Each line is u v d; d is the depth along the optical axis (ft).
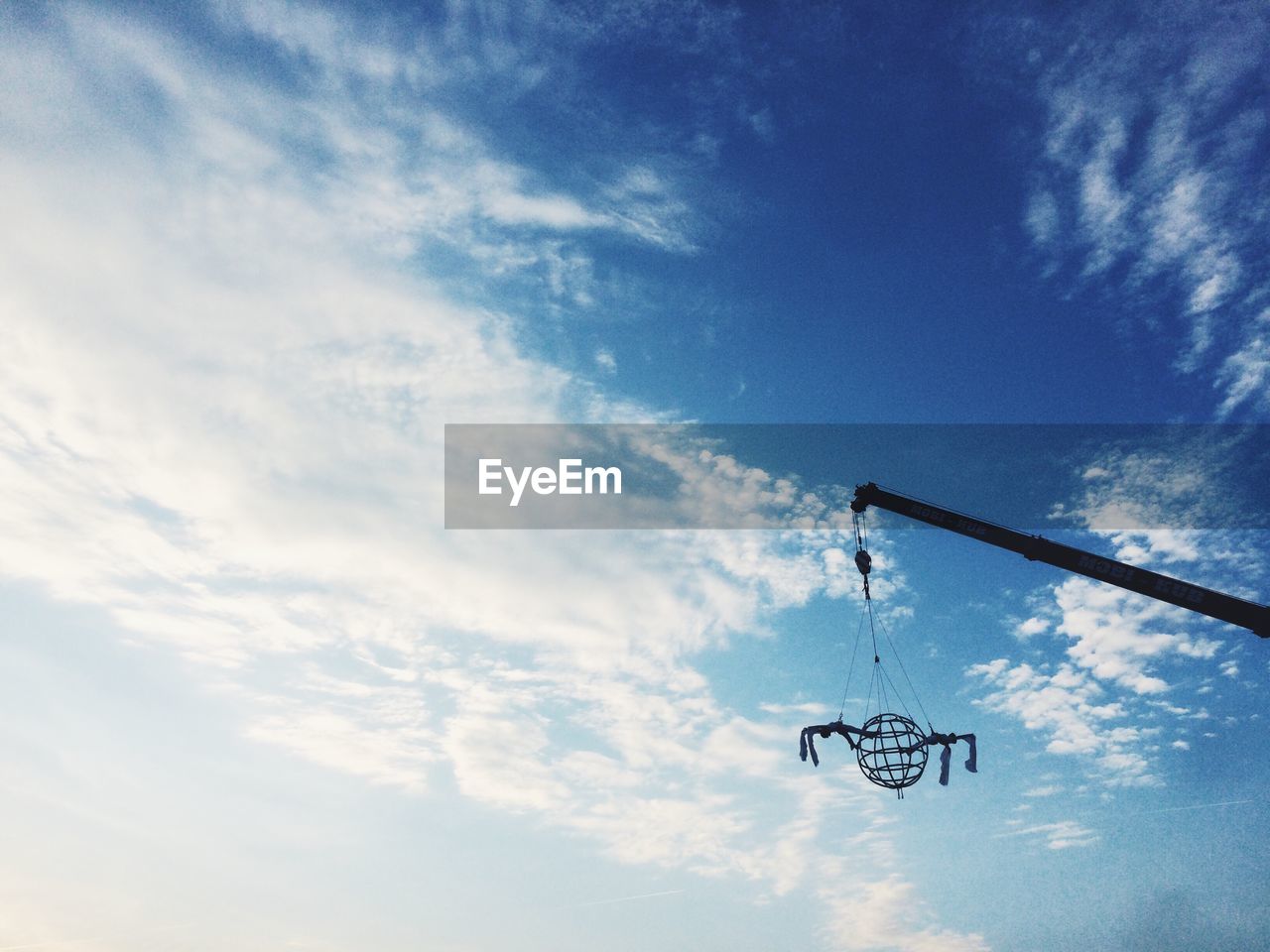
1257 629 163.22
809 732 153.79
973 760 146.20
